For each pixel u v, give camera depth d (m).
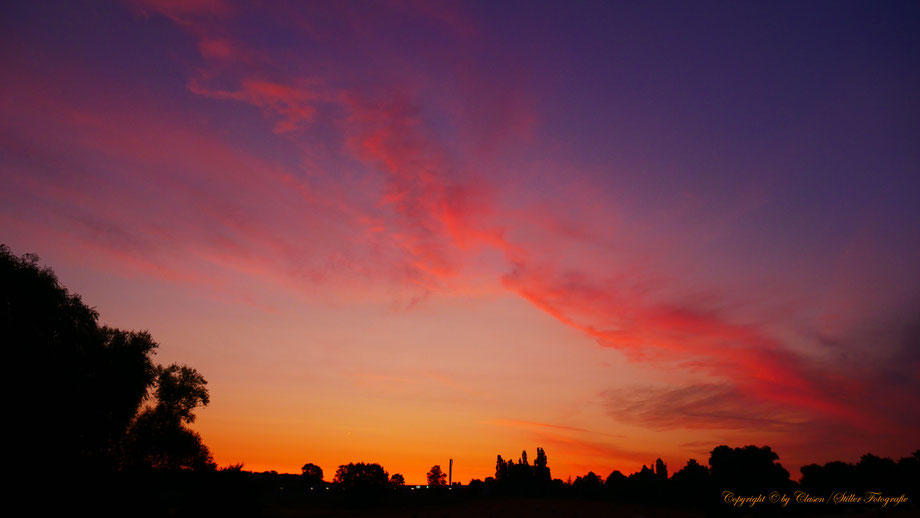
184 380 52.41
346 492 78.75
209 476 34.84
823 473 72.69
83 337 35.06
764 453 66.62
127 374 39.34
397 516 66.88
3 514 25.42
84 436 35.25
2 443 28.16
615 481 100.94
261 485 37.09
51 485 27.25
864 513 55.22
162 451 48.41
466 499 91.31
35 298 31.86
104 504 27.73
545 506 79.44
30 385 30.20
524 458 133.12
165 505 32.69
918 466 65.62
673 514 69.31
